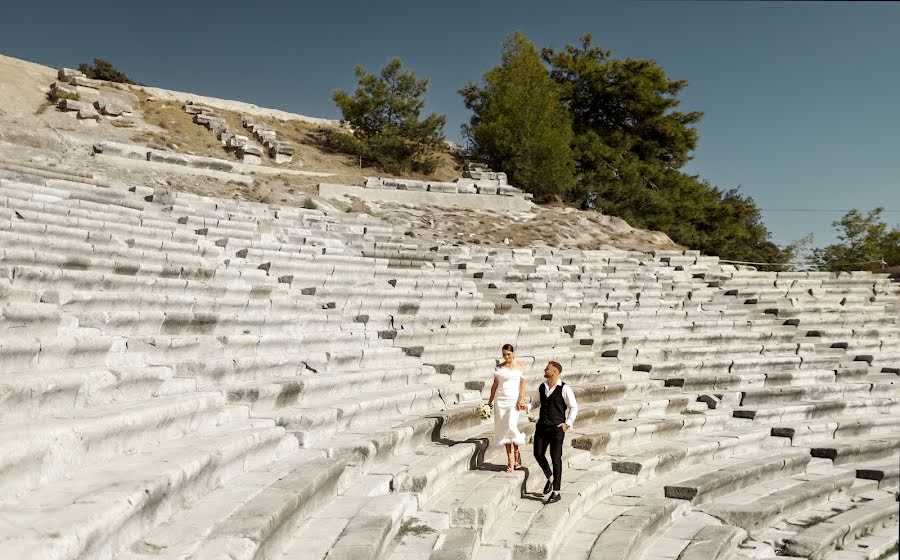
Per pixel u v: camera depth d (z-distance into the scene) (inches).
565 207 1609.3
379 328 589.0
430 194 1350.9
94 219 602.5
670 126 2053.4
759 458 547.2
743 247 2118.6
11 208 525.7
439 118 1780.3
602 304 845.8
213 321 445.7
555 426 395.2
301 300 567.5
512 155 1718.8
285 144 1552.7
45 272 383.9
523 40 1931.6
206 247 624.7
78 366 322.3
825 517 459.8
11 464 204.8
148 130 1418.6
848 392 729.0
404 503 320.2
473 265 900.0
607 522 388.5
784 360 764.6
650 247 1330.0
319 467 312.3
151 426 283.9
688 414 619.2
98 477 228.8
